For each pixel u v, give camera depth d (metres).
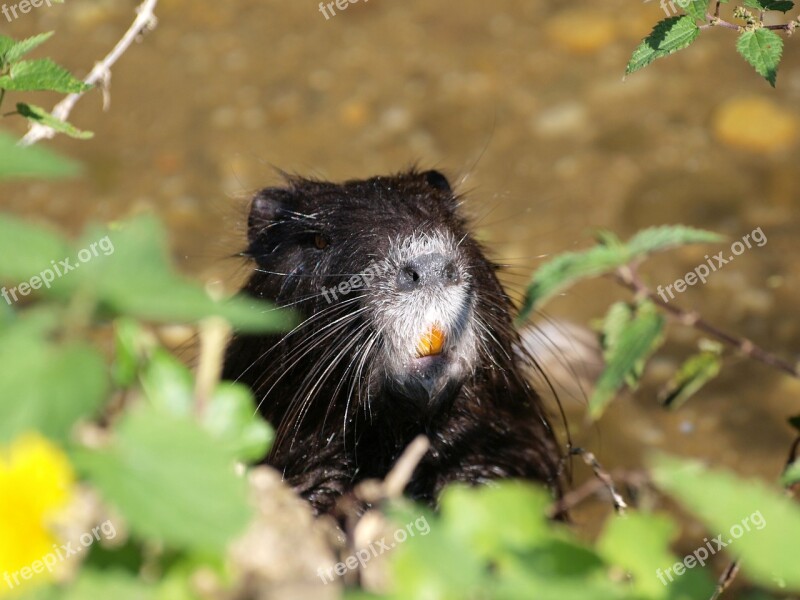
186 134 17.20
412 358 8.54
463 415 9.33
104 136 17.17
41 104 17.28
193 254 15.09
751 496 3.12
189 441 2.93
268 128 17.31
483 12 19.44
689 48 18.36
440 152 16.75
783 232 15.17
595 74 18.02
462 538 3.27
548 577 3.21
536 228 15.44
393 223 8.90
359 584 5.30
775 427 12.46
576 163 16.44
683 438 12.41
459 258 8.64
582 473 12.05
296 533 5.45
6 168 2.92
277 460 9.31
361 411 9.04
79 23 19.16
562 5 19.33
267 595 4.92
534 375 12.24
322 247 9.27
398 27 19.20
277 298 9.54
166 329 12.37
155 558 3.50
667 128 16.92
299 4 19.70
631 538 3.38
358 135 17.17
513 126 17.16
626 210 15.69
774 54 7.02
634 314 6.93
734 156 16.44
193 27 19.23
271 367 9.41
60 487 2.84
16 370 2.68
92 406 2.66
